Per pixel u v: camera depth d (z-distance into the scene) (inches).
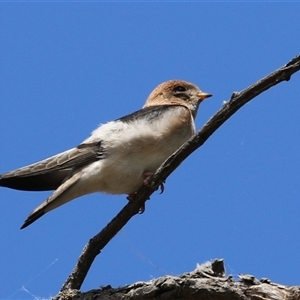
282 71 305.0
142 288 335.0
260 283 324.8
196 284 326.3
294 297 317.4
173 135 434.9
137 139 421.7
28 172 409.7
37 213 402.3
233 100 318.3
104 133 427.2
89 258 371.2
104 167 415.8
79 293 350.9
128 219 364.8
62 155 420.8
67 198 414.9
